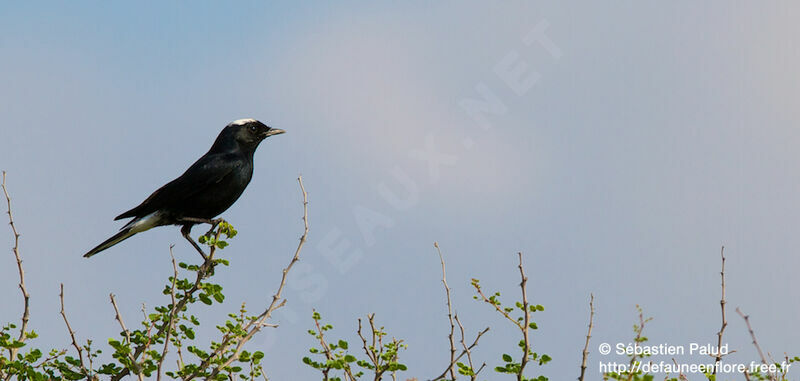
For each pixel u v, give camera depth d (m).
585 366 8.52
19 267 10.59
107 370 10.95
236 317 10.98
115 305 10.68
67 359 10.85
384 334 10.62
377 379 10.10
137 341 11.10
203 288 11.13
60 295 10.62
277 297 10.71
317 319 10.66
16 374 10.51
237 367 10.55
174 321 11.16
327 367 10.12
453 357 9.90
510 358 9.90
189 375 10.60
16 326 10.73
